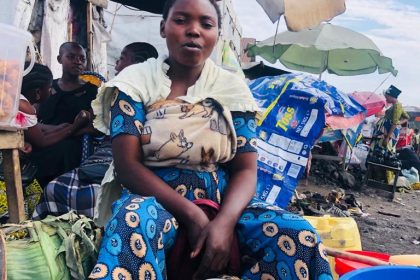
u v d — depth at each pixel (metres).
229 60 9.02
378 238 5.29
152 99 1.72
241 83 1.83
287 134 3.51
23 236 1.69
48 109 3.40
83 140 3.07
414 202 8.02
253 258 1.63
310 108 3.57
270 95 3.74
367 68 12.70
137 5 5.71
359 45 10.34
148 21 11.05
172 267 1.57
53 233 1.68
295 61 13.09
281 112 3.59
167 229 1.51
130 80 1.71
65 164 3.06
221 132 1.70
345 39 10.47
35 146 2.85
